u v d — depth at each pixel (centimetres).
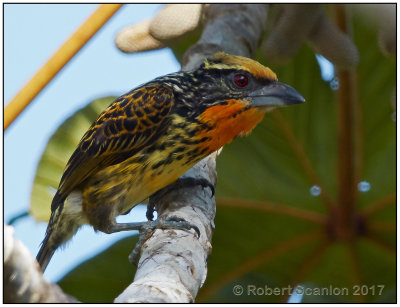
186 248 632
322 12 834
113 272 1055
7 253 318
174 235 666
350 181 1085
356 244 1107
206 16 1018
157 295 498
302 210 1122
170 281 540
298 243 1125
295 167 1140
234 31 977
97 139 909
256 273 1142
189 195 844
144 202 1074
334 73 1132
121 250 1050
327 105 1137
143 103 895
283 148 1143
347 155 1078
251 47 983
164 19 963
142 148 892
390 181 1102
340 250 1116
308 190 1128
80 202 925
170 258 604
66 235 945
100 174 909
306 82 1143
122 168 900
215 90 891
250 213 1130
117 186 903
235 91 889
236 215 1134
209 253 731
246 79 891
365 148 1127
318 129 1138
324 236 1116
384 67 1118
